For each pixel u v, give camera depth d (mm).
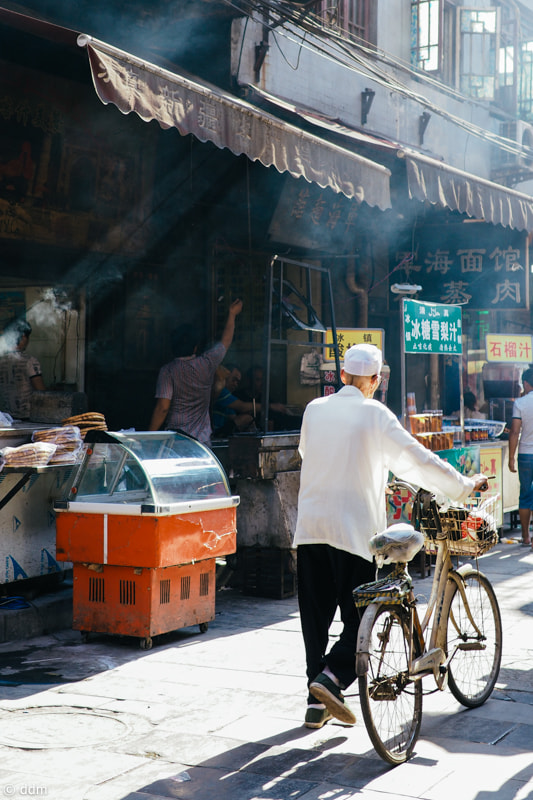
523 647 5449
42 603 5828
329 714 3979
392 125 12531
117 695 4480
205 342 9195
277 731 3965
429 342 8258
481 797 3260
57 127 7367
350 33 10898
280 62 10266
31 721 4102
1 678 4770
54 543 6109
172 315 8953
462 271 11047
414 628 3863
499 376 12219
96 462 5641
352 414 3938
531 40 16719
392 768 3549
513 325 15781
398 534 3686
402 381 7902
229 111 5797
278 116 9109
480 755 3688
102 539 5387
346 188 7086
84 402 6676
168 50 9039
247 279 9641
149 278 8711
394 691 3584
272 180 9148
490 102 15336
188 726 4031
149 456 5621
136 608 5371
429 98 13555
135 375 8648
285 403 10375
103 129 7785
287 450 7000
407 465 3877
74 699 4414
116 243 8227
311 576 4004
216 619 6188
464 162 14578
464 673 4297
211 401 8625
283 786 3375
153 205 8547
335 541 3869
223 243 9312
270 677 4785
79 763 3609
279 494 6859
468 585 4328
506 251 10773
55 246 7668
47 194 7484
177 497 5477
